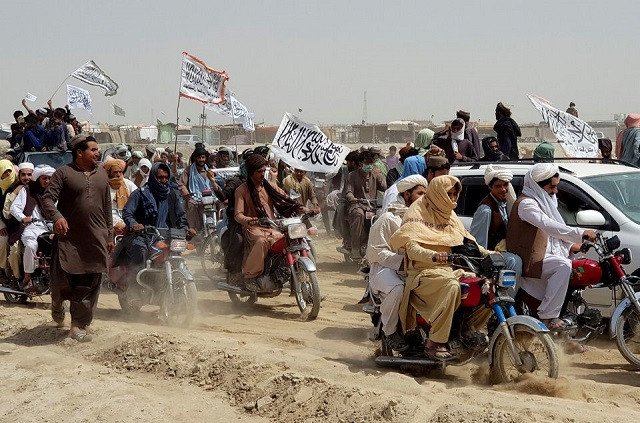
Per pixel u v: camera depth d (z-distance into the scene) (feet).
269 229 35.17
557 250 25.76
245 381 23.61
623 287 24.82
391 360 24.43
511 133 47.67
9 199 36.94
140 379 25.29
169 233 33.19
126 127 175.42
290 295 40.01
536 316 25.85
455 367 25.30
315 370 24.02
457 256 22.84
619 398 21.50
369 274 25.16
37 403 23.20
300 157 46.62
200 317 34.88
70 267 29.68
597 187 29.73
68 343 29.73
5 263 37.68
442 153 36.37
